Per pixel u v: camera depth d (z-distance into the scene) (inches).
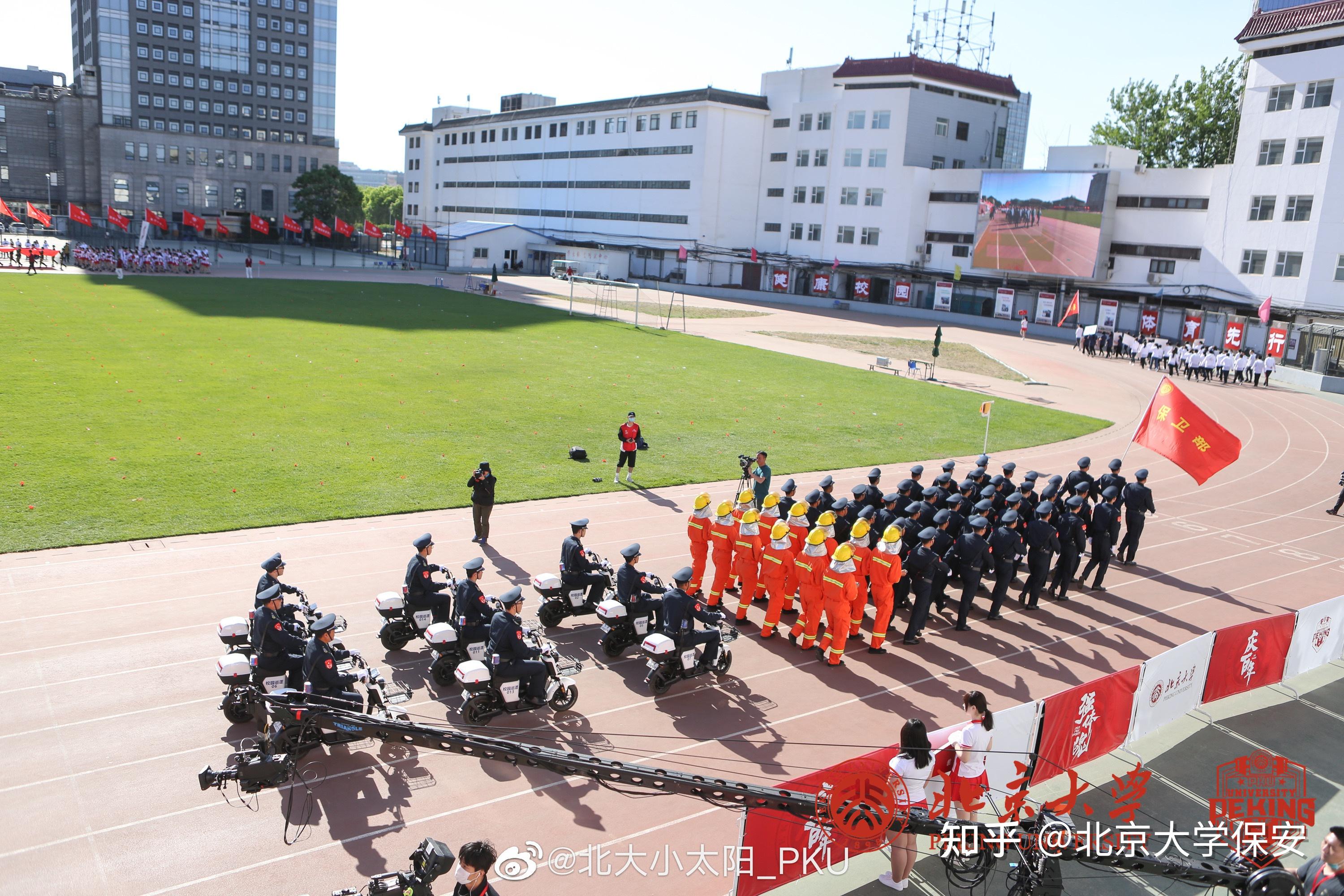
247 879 369.1
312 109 5300.2
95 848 382.0
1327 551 909.8
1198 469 799.7
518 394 1411.2
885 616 623.2
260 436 1054.4
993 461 1198.3
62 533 727.7
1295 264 2240.4
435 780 447.2
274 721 427.8
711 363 1879.9
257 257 4128.9
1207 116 3388.3
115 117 4857.3
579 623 652.1
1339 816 466.6
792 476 1055.0
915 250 3321.9
